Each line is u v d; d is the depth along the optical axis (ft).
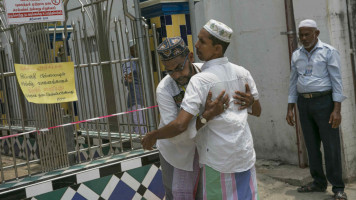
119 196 11.51
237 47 19.31
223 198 8.80
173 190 10.09
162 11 13.80
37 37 10.99
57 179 10.51
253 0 18.19
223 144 8.61
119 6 18.08
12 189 9.89
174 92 9.35
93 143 14.35
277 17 17.46
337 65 14.14
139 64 12.69
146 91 12.76
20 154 16.39
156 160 12.14
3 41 16.06
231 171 8.73
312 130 15.20
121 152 12.37
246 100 8.96
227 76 8.79
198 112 8.53
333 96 14.28
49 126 11.07
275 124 18.51
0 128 17.15
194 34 13.91
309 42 14.42
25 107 15.76
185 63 9.01
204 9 19.66
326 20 15.60
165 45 8.88
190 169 9.96
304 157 17.52
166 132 8.54
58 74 11.15
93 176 11.04
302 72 14.85
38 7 10.67
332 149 14.69
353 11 16.03
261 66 18.49
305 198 15.30
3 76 10.66
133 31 12.78
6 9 10.24
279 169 17.78
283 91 17.84
